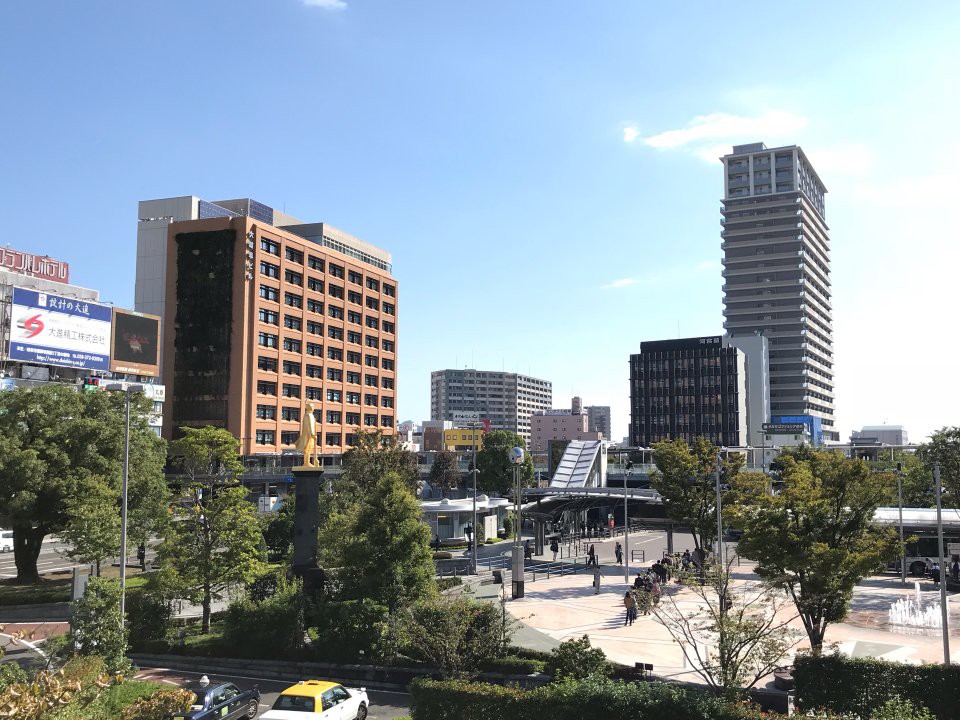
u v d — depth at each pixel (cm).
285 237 11050
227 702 2295
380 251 16525
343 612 3022
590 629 3550
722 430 16962
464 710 2042
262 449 10394
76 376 8912
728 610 2320
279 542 5791
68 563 5628
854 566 2605
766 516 2817
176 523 3581
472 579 5069
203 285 10331
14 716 1160
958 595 4391
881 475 2902
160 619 3281
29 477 4262
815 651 2320
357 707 2284
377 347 13475
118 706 2178
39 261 9362
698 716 1775
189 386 10275
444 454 11144
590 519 9744
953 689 2106
